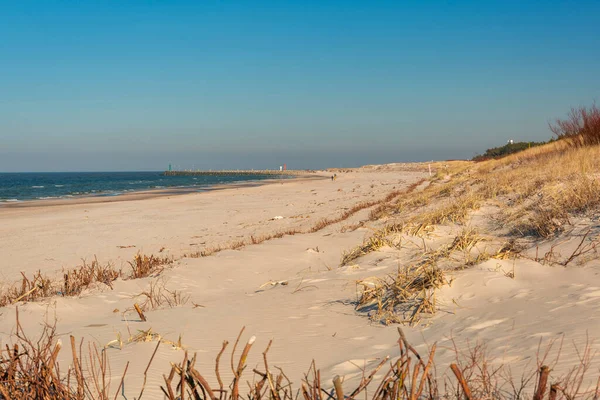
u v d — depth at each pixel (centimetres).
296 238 1432
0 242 1973
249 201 3716
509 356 381
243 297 817
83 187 8138
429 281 680
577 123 2394
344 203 3075
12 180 13338
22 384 331
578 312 470
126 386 389
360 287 784
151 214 2922
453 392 314
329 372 427
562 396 280
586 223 884
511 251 824
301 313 661
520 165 2605
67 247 1820
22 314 697
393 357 444
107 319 679
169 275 1030
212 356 480
